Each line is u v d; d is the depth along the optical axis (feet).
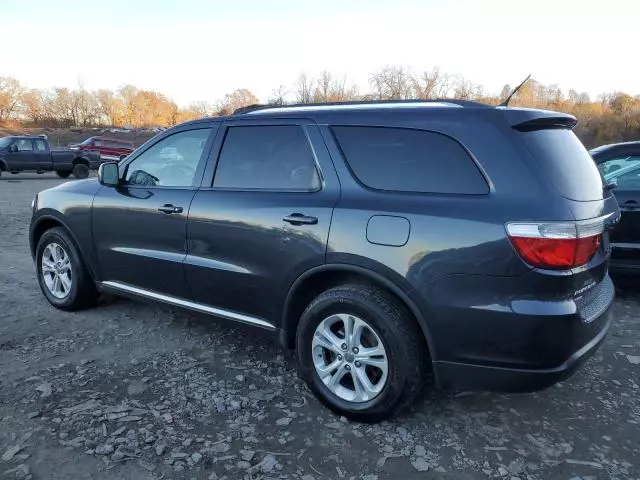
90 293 16.10
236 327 12.54
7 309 16.42
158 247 13.51
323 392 10.85
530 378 9.05
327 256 10.38
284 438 9.97
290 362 13.17
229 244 11.98
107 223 14.62
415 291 9.51
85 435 9.84
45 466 8.95
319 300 10.64
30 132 230.48
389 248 9.71
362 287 10.25
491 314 8.99
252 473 8.97
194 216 12.60
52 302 16.56
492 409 11.18
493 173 9.29
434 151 9.89
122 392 11.43
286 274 11.07
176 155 13.76
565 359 9.09
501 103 10.64
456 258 9.17
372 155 10.53
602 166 18.92
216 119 13.17
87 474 8.80
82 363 12.75
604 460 9.53
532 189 9.00
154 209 13.46
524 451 9.75
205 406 10.99
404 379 9.82
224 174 12.62
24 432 9.86
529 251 8.71
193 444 9.70
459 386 9.69
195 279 12.78
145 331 14.88
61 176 83.56
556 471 9.20
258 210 11.46
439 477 8.99
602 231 9.83
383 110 10.70
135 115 344.28
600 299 10.48
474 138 9.57
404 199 9.86
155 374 12.32
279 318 11.53
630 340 15.06
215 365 12.89
